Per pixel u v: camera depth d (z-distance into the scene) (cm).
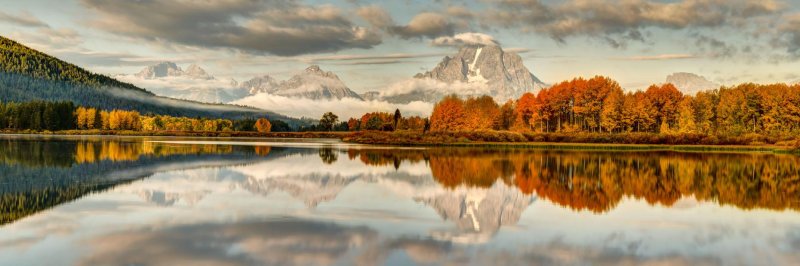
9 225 2336
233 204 2931
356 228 2381
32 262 1833
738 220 2617
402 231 2339
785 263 1905
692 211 2847
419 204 3014
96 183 3672
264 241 2130
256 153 7119
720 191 3588
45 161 5309
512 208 2922
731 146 8631
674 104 12388
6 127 18825
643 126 11956
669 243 2166
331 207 2884
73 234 2192
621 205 3031
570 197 3306
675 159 6275
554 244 2142
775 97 10744
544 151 7775
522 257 1961
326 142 11700
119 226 2342
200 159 5909
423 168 5038
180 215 2605
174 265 1817
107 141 10888
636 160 6088
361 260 1903
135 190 3375
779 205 3044
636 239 2233
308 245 2083
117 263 1830
